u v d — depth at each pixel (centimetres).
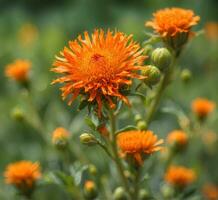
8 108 91
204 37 114
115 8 136
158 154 68
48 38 114
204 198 80
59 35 117
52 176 62
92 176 65
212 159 86
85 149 75
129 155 58
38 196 76
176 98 93
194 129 69
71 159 71
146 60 59
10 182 66
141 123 60
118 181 67
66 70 53
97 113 54
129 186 60
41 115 84
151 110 60
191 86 103
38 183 66
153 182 71
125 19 128
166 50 57
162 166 70
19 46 113
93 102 53
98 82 53
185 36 58
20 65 74
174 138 67
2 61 107
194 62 111
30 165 66
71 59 53
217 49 112
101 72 53
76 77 53
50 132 75
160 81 60
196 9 138
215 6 139
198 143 85
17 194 66
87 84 53
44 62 107
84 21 134
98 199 64
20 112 73
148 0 138
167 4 138
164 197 67
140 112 66
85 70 53
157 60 57
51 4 147
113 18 134
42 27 140
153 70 56
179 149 68
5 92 96
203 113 70
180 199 65
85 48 54
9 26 138
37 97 85
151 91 63
